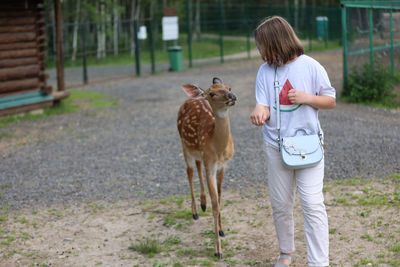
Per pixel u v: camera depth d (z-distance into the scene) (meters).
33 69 12.64
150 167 7.56
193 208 5.41
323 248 3.58
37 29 12.72
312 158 3.53
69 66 25.55
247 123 10.40
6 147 9.42
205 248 4.64
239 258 4.36
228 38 29.41
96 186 6.78
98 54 25.45
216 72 20.92
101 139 9.77
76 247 4.82
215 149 4.47
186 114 5.27
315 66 3.56
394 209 5.11
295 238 4.67
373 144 7.88
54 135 10.34
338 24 30.67
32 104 12.67
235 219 5.27
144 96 15.40
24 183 7.10
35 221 5.57
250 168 7.12
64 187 6.82
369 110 11.02
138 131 10.34
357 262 4.06
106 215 5.67
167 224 5.28
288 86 3.59
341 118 10.20
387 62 13.16
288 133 3.63
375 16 12.77
